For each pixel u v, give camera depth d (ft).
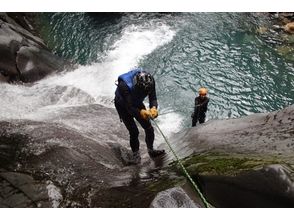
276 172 11.72
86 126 24.66
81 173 16.66
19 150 18.08
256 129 17.90
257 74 35.37
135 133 19.62
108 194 14.51
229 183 12.76
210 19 43.78
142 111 17.56
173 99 33.01
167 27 42.68
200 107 27.20
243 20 43.37
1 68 31.30
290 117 17.35
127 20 44.42
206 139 18.99
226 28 42.11
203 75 35.47
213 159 15.06
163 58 37.88
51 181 15.67
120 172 17.60
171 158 18.83
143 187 14.56
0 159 17.07
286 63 36.58
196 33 41.45
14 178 15.66
